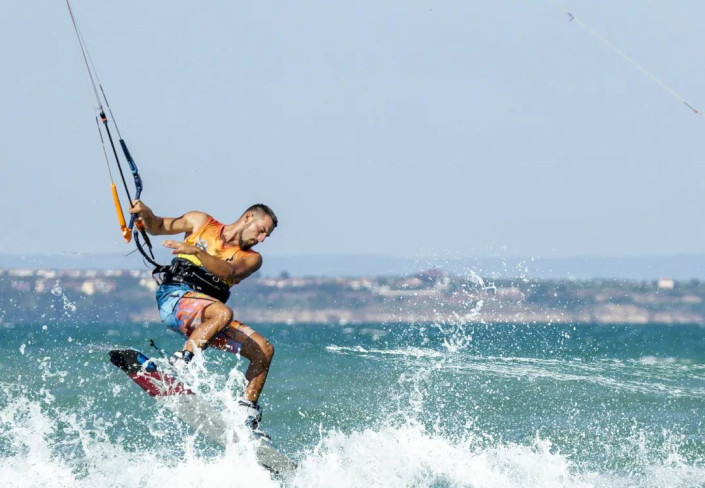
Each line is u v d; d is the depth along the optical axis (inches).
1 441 995.9
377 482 877.8
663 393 1349.7
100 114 935.0
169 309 933.8
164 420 1129.4
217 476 874.1
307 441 1034.7
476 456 975.6
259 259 951.0
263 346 935.7
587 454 1000.9
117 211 932.6
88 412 1174.3
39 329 6235.2
